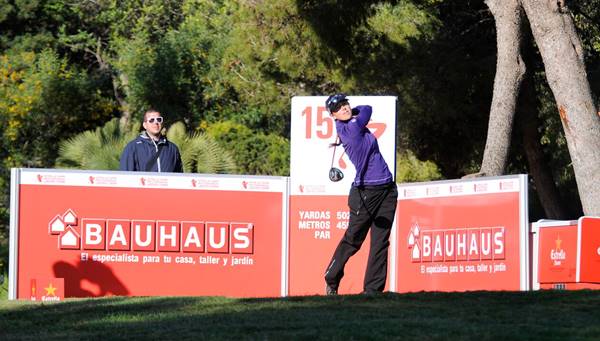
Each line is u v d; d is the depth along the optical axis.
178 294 24.00
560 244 22.66
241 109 57.88
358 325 14.27
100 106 58.56
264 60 47.66
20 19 64.94
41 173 23.73
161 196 24.09
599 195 33.66
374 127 24.52
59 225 23.72
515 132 51.53
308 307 16.61
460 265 23.62
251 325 14.58
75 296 23.67
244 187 24.44
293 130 24.86
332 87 49.69
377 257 19.38
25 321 15.99
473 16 50.28
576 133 34.06
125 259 23.91
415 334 13.45
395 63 47.69
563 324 14.19
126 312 16.59
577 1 47.75
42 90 54.97
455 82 48.19
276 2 45.41
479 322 14.50
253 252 24.44
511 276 22.59
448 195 23.97
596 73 48.59
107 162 43.69
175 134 44.12
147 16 63.69
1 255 48.09
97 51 64.88
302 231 24.67
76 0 64.88
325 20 45.34
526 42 45.88
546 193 48.84
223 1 62.28
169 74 57.97
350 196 19.53
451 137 52.66
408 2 48.66
